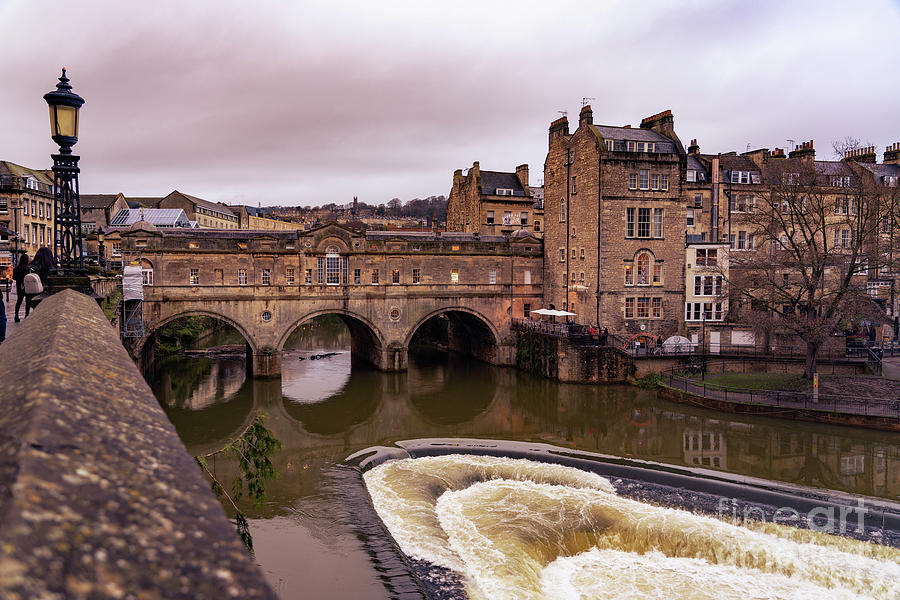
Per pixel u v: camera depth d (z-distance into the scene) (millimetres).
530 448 36969
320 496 29219
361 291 58531
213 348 73938
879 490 30562
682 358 51969
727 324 56625
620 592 22656
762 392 43250
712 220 63594
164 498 2490
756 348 54438
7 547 1664
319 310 57406
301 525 25922
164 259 52969
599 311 56000
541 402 49375
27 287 14586
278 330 56094
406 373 59969
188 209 101062
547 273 65312
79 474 2365
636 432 40469
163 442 3217
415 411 47219
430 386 55125
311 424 43531
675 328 57531
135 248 52156
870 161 69000
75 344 4934
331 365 64812
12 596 1421
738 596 22453
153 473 2705
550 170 64938
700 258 57250
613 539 26422
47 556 1733
